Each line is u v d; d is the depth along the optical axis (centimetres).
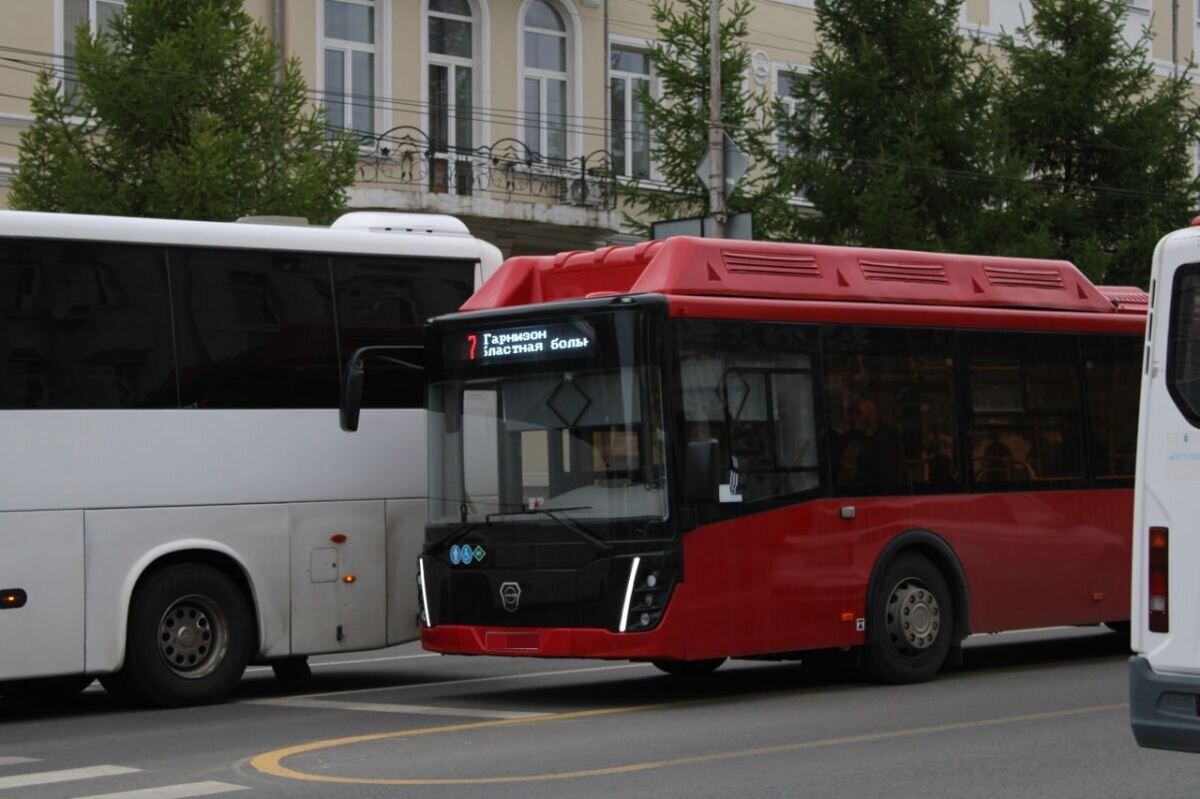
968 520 1630
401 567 1634
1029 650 1950
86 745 1298
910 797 1016
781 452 1494
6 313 1431
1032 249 3294
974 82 3341
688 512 1412
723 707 1445
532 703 1504
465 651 1479
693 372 1439
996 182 3297
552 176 3391
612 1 3575
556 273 1577
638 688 1620
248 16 2552
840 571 1526
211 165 2348
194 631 1528
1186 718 918
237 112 2480
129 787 1085
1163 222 3553
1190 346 940
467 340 1527
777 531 1479
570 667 1850
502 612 1459
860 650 1578
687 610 1408
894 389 1589
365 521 1614
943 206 3266
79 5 2848
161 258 1517
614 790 1042
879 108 3272
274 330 1574
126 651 1488
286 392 1575
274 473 1561
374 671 1855
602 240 3478
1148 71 3619
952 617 1625
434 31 3325
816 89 3331
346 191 2959
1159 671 933
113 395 1477
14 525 1420
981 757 1159
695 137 3173
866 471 1556
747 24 3369
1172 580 931
